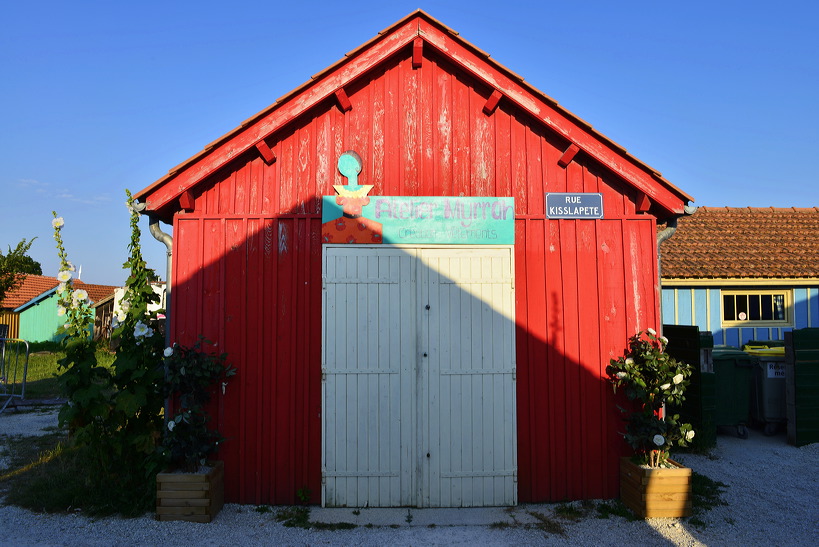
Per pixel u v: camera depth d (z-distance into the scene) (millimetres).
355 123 6395
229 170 6305
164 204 6062
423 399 6113
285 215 6262
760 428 9953
